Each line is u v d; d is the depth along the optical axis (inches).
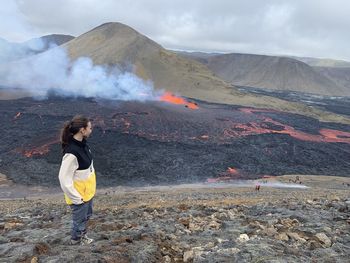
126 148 5570.9
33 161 4483.3
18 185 3560.5
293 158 6122.1
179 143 6092.5
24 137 5575.8
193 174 4633.4
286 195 2304.4
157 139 6195.9
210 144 6250.0
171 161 5137.8
